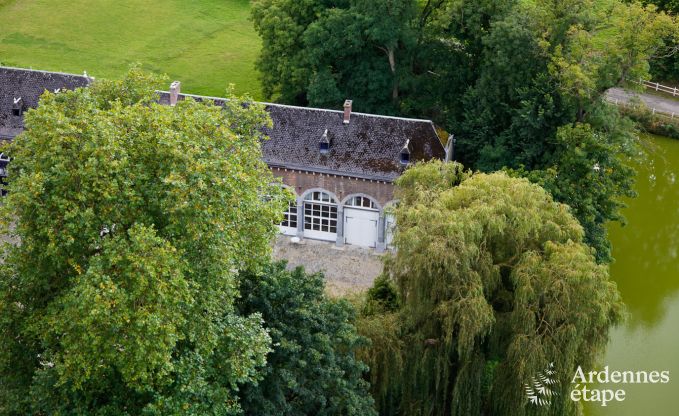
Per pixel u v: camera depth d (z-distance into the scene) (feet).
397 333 160.35
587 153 202.49
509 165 216.54
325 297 152.66
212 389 125.70
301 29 253.24
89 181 123.65
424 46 246.27
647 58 208.33
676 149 274.36
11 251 129.29
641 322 207.72
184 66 309.22
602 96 211.00
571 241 156.04
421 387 163.32
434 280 154.30
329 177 215.51
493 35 217.77
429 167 171.83
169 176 122.52
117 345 117.60
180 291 118.32
